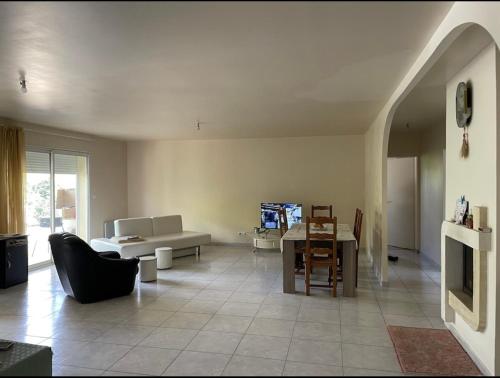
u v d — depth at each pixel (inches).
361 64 123.0
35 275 226.7
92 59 116.8
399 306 165.5
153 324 146.1
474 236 106.4
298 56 115.0
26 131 238.8
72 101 176.7
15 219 221.6
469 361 113.5
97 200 306.3
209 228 331.0
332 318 150.9
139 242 252.8
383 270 200.7
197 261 264.4
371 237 255.1
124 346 126.3
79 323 147.8
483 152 107.8
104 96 166.9
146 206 344.2
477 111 112.7
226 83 145.7
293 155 311.0
